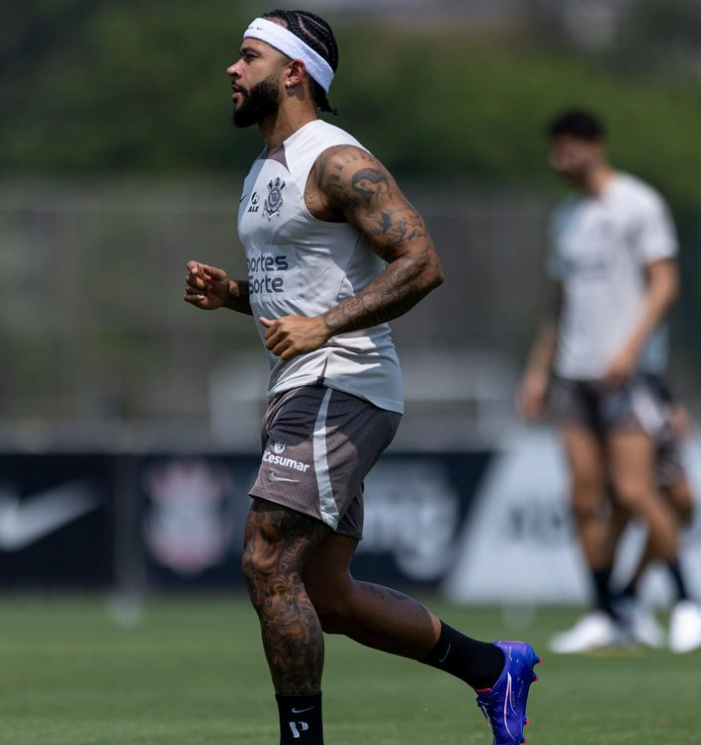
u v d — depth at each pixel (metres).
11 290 79.44
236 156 132.25
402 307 16.80
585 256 31.89
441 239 86.50
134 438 54.19
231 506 49.28
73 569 48.56
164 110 133.12
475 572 49.59
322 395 17.03
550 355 33.31
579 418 32.12
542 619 43.12
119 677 27.95
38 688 26.23
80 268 80.62
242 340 82.50
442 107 138.88
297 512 16.73
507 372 86.38
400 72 139.75
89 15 146.75
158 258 81.75
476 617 43.91
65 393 79.56
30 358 79.00
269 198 17.47
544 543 49.56
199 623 41.59
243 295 19.17
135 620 42.72
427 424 85.25
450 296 86.06
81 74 136.25
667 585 47.62
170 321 81.50
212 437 59.59
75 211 80.94
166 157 131.12
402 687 26.14
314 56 17.72
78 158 131.12
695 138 149.88
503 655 17.72
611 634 32.44
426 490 49.56
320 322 16.53
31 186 129.50
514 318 86.75
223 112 132.38
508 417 85.88
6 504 48.41
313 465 16.81
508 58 174.88
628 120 146.62
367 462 17.17
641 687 25.42
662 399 31.98
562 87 148.62
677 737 20.08
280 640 16.59
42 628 39.94
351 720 22.00
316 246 17.30
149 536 48.84
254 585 16.77
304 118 17.70
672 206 140.12
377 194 16.92
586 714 22.22
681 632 32.06
